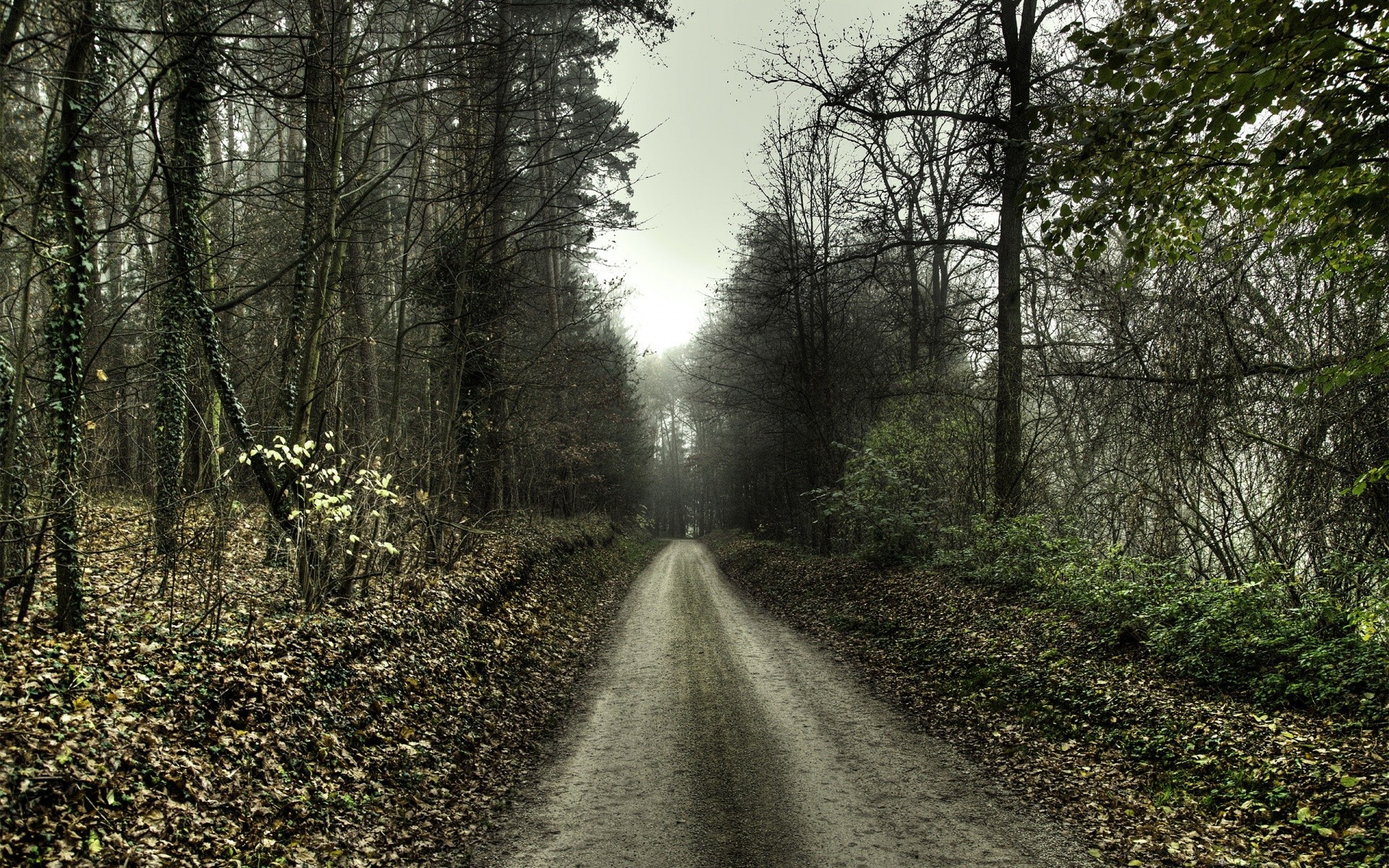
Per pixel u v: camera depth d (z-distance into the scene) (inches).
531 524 813.2
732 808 237.0
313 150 419.8
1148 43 184.1
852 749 287.9
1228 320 397.7
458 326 562.3
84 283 259.8
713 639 510.6
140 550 374.0
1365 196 180.2
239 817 196.1
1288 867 179.8
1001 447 562.3
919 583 552.1
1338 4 157.0
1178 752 245.6
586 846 213.5
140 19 320.2
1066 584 423.2
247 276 655.1
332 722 254.7
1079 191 215.0
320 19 374.9
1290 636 292.2
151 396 489.1
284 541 388.5
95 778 178.7
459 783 257.6
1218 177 203.5
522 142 503.5
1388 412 338.6
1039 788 242.5
